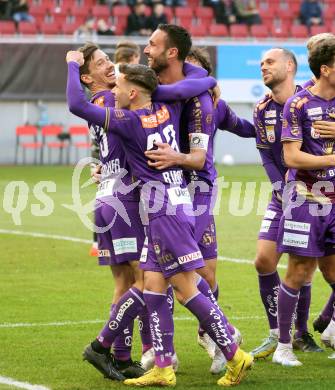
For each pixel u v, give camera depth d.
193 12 106.69
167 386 22.91
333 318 26.55
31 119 96.50
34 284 37.97
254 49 94.69
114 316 23.61
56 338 28.42
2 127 96.00
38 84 94.81
